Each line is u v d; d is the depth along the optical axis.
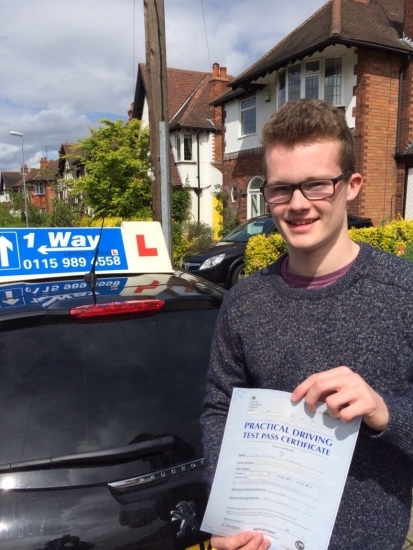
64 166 29.47
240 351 1.34
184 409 1.83
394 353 1.14
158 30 6.10
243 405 1.21
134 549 1.51
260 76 14.46
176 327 2.09
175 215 20.11
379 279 1.19
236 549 1.18
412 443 1.08
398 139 12.93
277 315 1.26
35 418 1.69
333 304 1.20
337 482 1.09
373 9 14.16
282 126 1.23
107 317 2.00
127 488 1.58
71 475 1.58
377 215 12.85
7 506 1.50
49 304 2.02
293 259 1.29
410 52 12.41
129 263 2.64
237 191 17.41
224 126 17.97
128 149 13.40
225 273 8.77
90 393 1.78
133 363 1.90
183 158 21.02
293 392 1.14
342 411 1.05
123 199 13.23
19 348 1.85
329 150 1.21
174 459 1.70
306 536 1.12
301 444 1.13
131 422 1.74
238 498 1.19
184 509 1.60
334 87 13.03
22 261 2.43
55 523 1.49
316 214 1.22
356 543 1.14
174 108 22.25
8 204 44.59
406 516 1.21
